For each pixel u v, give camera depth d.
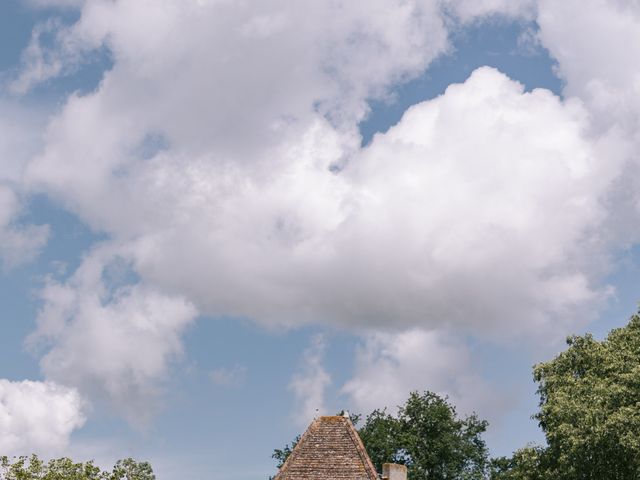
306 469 51.09
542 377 66.81
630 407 58.28
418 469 98.06
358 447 51.91
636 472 57.72
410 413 102.00
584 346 66.50
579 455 59.12
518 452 64.88
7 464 56.66
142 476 92.81
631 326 68.00
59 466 57.94
